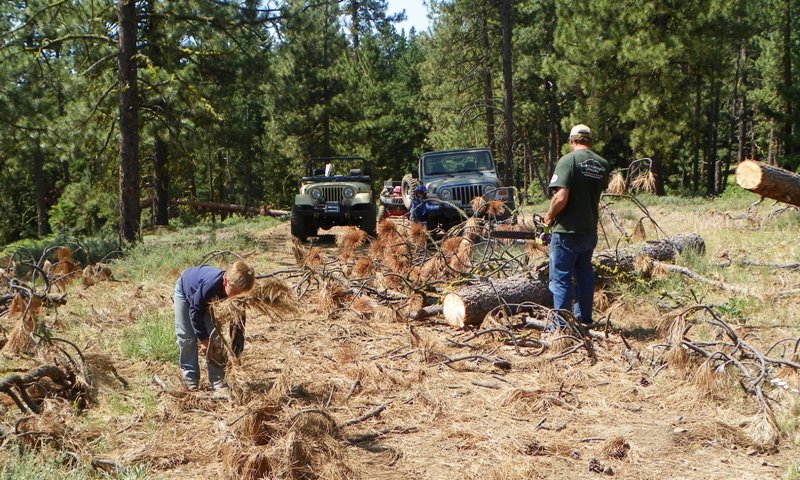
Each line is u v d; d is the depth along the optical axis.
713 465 3.85
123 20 15.45
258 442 3.96
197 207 36.47
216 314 4.59
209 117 20.55
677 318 5.23
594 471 3.79
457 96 33.12
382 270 8.12
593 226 6.23
